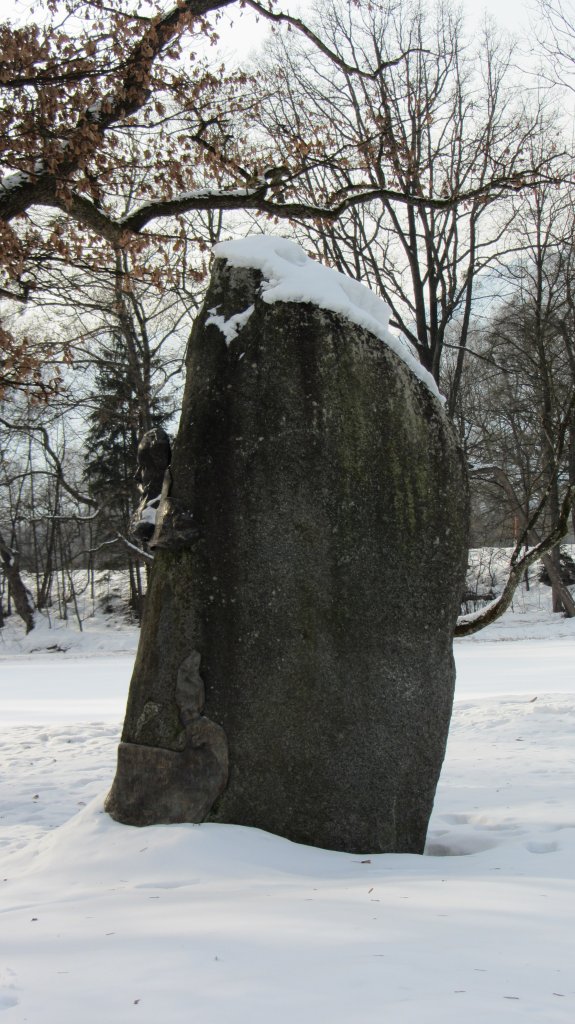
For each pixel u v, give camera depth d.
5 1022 2.35
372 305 5.76
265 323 5.32
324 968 2.68
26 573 53.28
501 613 7.16
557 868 4.45
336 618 5.17
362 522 5.26
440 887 3.91
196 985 2.56
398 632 5.30
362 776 5.14
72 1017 2.36
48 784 9.14
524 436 34.22
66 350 14.92
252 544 5.20
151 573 5.43
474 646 29.20
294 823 5.05
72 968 2.79
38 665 28.83
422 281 25.56
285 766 5.07
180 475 5.36
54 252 12.64
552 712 12.84
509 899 3.62
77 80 9.75
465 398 37.41
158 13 10.24
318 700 5.11
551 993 2.46
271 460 5.23
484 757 9.68
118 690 19.75
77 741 12.20
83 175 10.58
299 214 11.20
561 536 7.15
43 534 53.25
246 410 5.29
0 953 3.02
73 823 5.18
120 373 27.52
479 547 49.31
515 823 5.98
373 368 5.37
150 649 5.25
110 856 4.64
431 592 5.43
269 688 5.10
